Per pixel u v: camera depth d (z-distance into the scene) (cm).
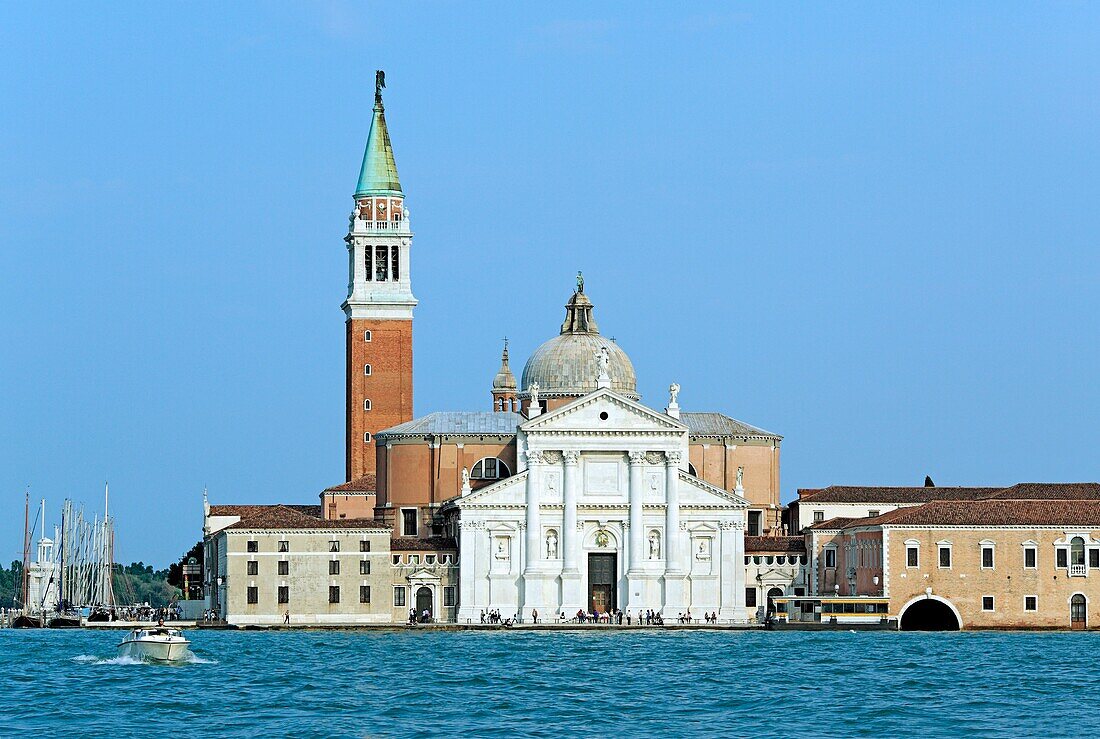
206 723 14075
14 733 13575
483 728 13838
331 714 14600
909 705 15288
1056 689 16525
